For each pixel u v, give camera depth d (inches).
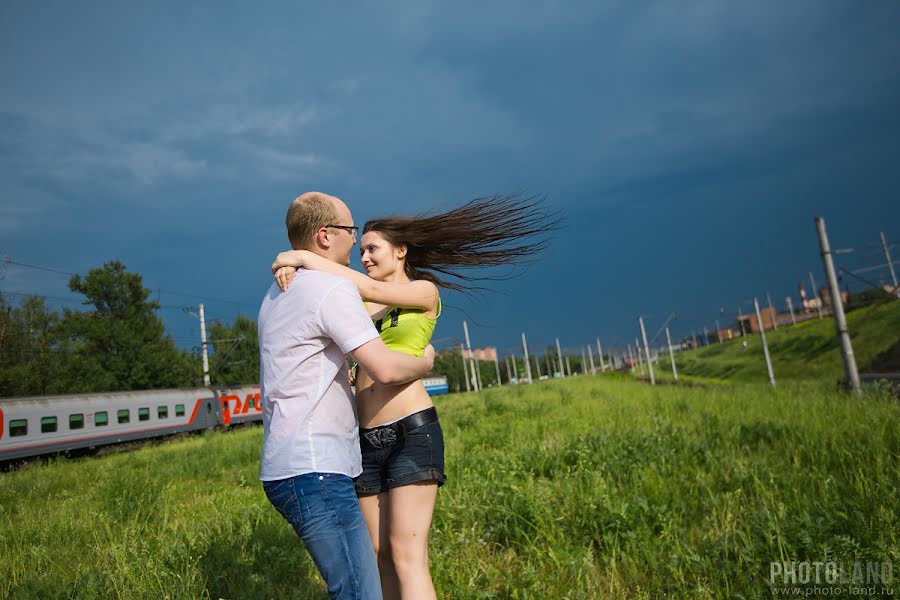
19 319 1374.3
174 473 435.8
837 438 237.1
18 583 172.4
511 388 1507.1
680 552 142.9
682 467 226.5
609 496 185.3
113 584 158.9
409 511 105.9
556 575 145.4
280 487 87.7
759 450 251.9
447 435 453.1
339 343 89.8
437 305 118.1
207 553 176.1
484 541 177.0
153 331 1669.5
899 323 1745.8
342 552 85.8
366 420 111.3
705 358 3048.7
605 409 528.7
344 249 106.5
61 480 464.4
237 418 1407.5
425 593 103.7
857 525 137.6
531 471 242.5
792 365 2057.1
